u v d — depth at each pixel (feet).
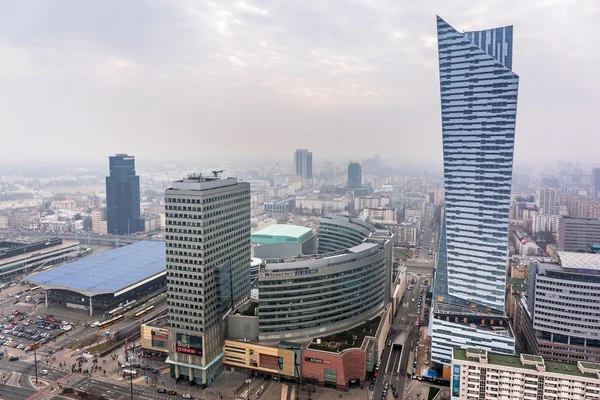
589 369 638.53
